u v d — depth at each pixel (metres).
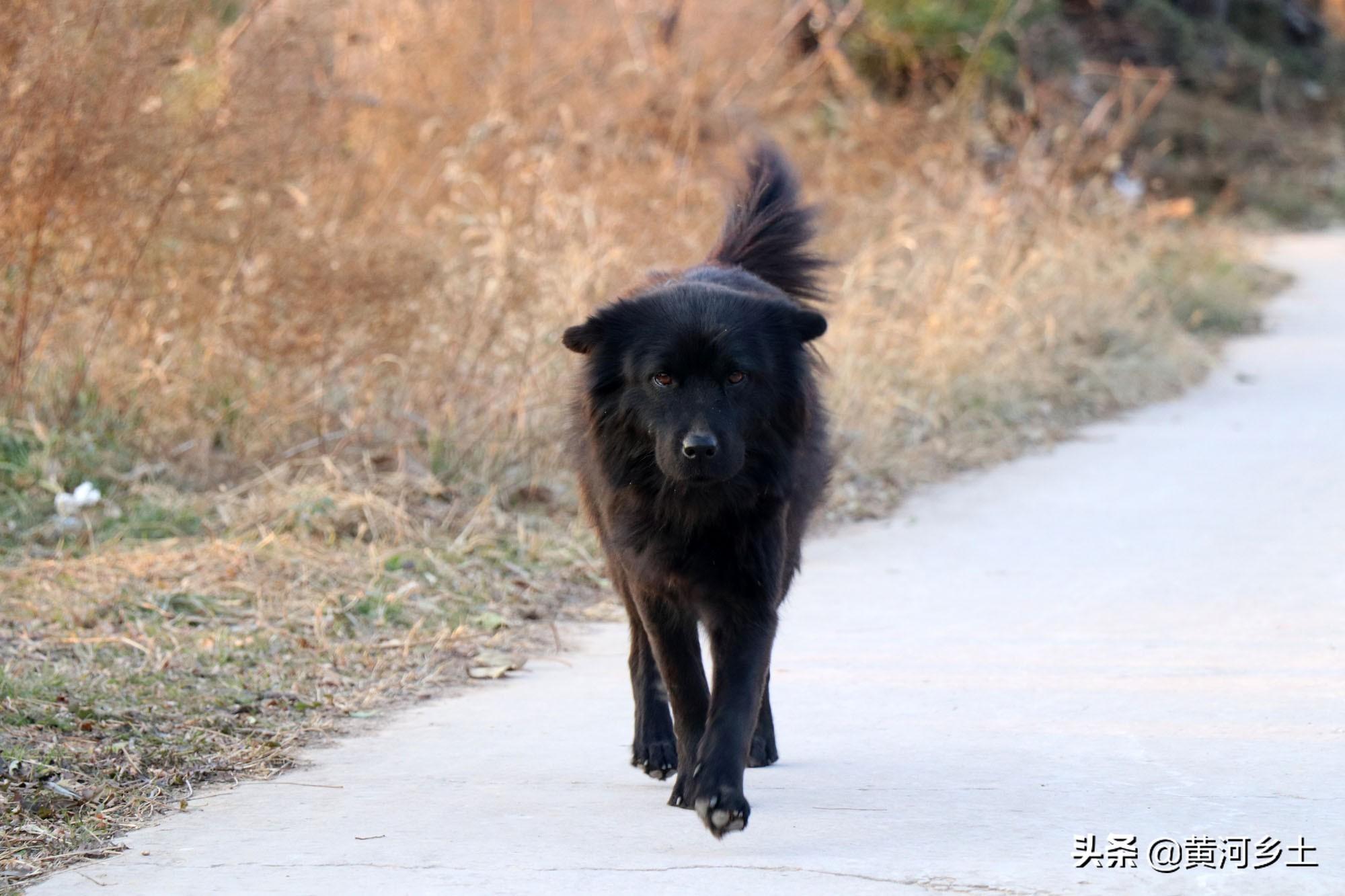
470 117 18.95
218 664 8.82
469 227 15.88
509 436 12.98
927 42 28.95
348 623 9.85
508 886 5.65
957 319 17.62
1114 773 6.85
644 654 7.45
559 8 22.72
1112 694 8.12
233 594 10.11
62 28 12.42
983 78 29.89
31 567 10.31
